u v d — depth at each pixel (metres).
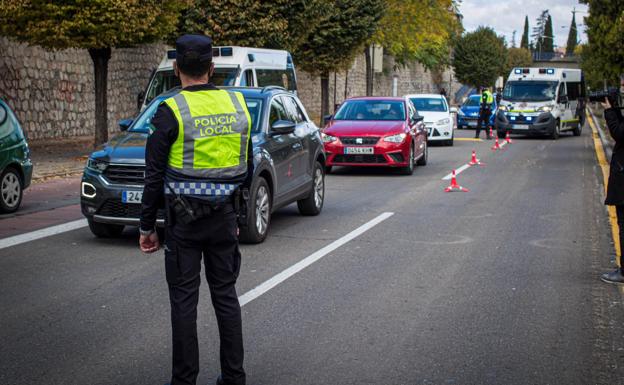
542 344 5.86
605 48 22.73
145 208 4.45
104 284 7.55
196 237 4.48
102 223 9.52
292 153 10.89
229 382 4.73
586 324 6.40
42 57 25.11
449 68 84.19
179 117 4.36
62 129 26.36
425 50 65.50
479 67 86.56
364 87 63.56
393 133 17.98
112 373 5.13
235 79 18.02
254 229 9.57
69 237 9.95
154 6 19.11
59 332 6.02
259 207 9.73
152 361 5.38
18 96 23.94
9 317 6.42
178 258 4.50
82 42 18.52
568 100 33.94
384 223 11.41
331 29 34.53
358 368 5.27
